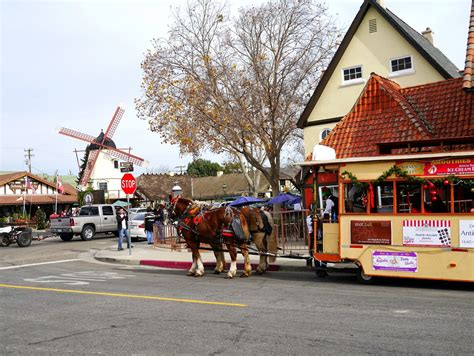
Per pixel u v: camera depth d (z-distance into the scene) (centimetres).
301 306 910
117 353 645
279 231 1639
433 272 1067
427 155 1073
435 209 1094
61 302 1015
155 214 2553
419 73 2045
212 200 6719
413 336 688
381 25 2147
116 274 1487
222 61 2588
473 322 761
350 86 2206
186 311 888
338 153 1733
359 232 1162
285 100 2522
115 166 6003
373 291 1066
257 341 680
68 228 2964
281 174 6162
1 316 893
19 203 4619
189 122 2630
